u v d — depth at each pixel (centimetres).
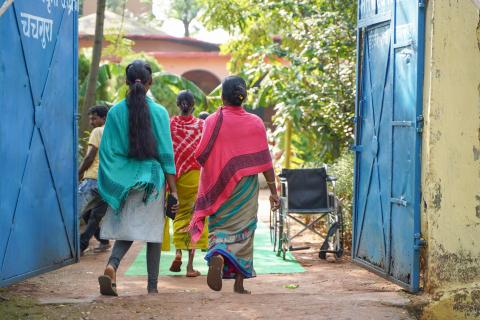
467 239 675
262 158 686
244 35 1775
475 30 671
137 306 625
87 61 1986
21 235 646
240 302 643
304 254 1048
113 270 667
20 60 639
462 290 665
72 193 766
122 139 671
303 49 1476
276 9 1446
